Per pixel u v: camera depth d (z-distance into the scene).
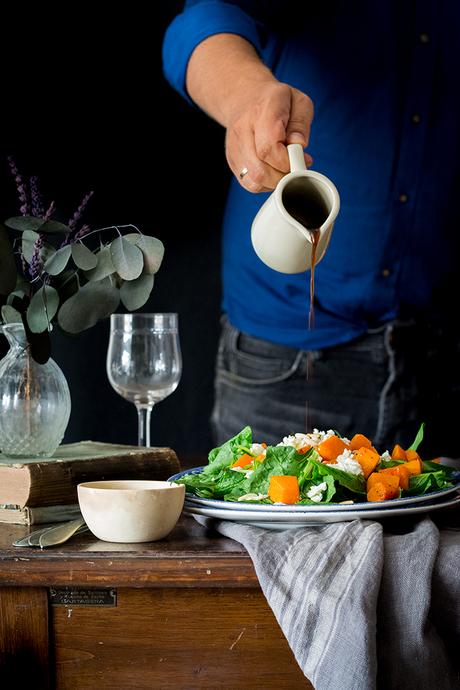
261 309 2.23
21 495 1.14
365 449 1.10
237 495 1.09
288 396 2.22
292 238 1.26
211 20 1.70
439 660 0.92
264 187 1.36
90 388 2.86
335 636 0.88
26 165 2.79
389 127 2.09
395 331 2.13
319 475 1.07
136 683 1.00
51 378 1.22
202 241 2.90
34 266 1.17
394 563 0.94
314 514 1.00
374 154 2.10
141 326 1.41
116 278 1.24
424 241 2.13
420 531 0.99
